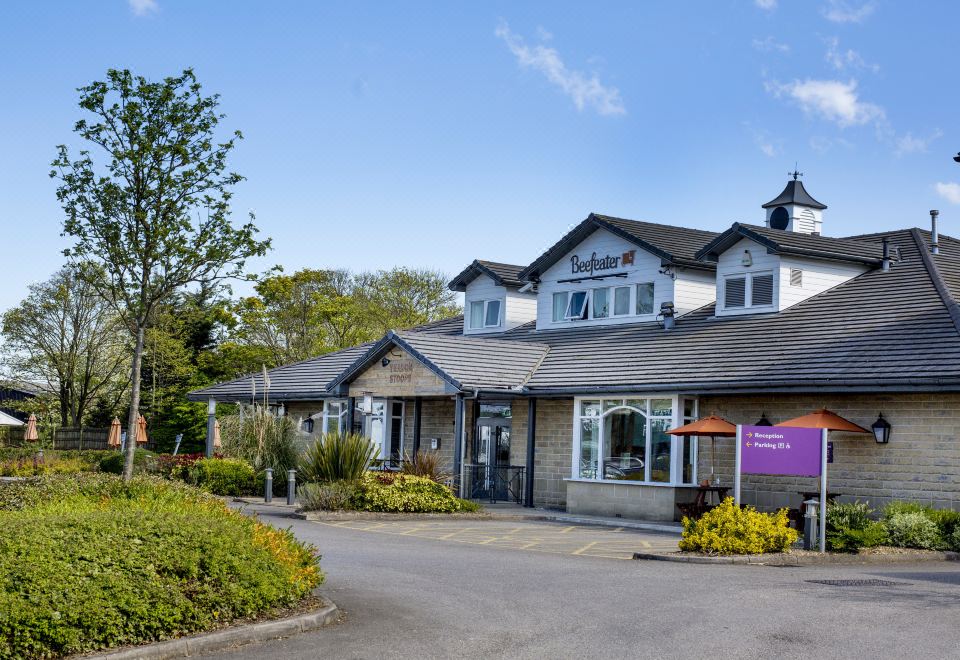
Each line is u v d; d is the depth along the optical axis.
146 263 17.81
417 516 23.58
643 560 16.92
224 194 18.33
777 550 17.31
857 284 26.84
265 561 10.80
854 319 24.17
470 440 30.78
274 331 54.06
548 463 27.83
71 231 17.73
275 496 27.95
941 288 24.17
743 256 27.41
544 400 28.12
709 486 23.05
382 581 13.63
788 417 22.78
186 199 18.09
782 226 32.31
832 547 17.86
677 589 13.27
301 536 18.98
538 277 32.72
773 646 9.77
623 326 29.94
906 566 16.67
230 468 27.75
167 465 28.81
